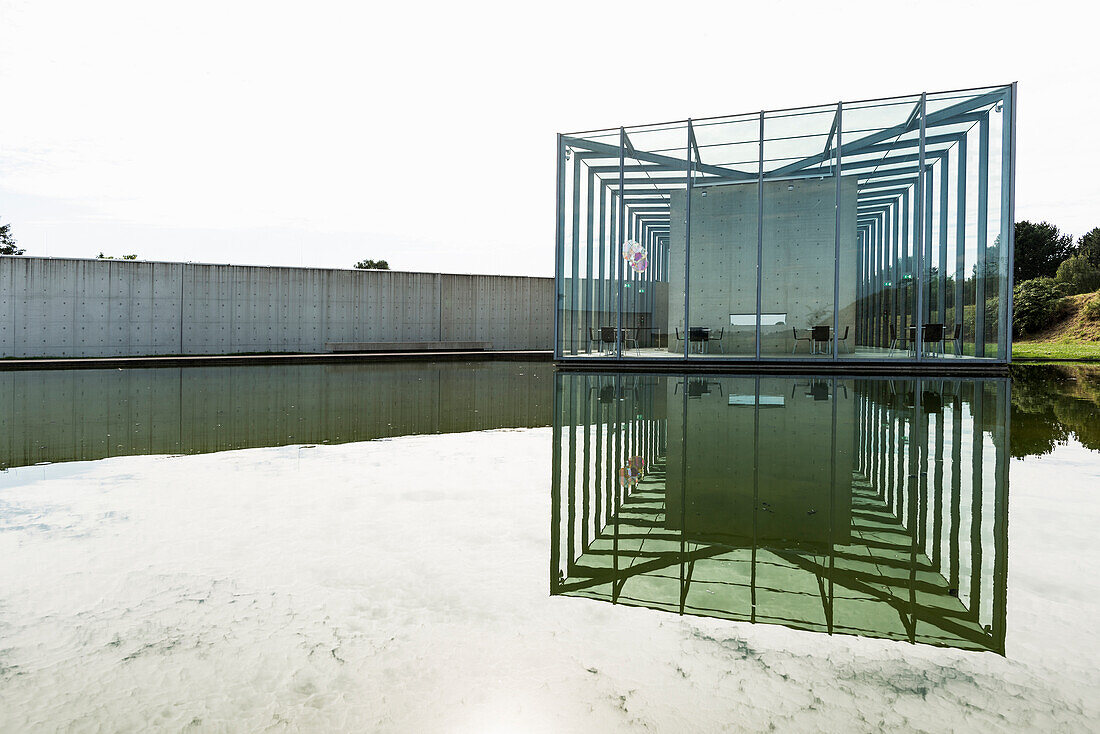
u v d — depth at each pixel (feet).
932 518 9.20
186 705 4.42
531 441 16.66
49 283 59.00
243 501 10.45
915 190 43.88
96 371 46.42
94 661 5.08
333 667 4.96
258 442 16.62
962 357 41.52
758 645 5.32
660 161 47.26
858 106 42.27
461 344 77.71
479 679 4.75
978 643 5.31
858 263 48.26
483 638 5.46
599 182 48.93
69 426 19.33
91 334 60.70
